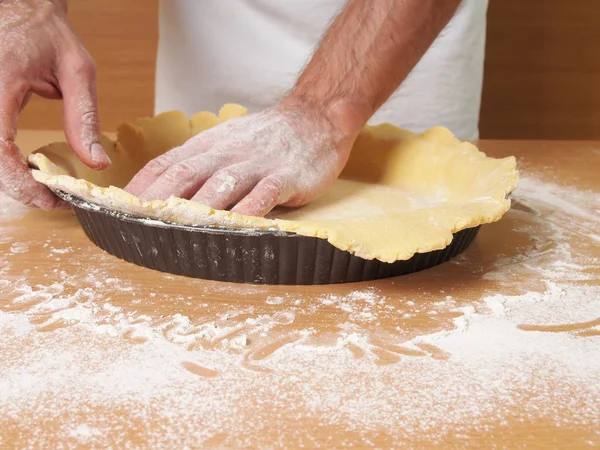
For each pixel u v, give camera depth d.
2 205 0.98
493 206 0.73
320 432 0.47
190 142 0.82
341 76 0.86
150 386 0.53
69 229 0.89
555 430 0.48
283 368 0.56
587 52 1.93
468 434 0.47
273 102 1.50
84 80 0.88
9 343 0.59
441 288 0.73
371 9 0.85
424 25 0.85
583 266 0.79
